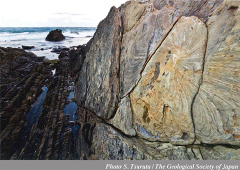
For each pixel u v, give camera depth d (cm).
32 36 4016
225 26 248
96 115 458
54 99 727
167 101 308
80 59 944
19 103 702
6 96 724
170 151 298
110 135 371
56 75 1091
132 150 323
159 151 307
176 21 316
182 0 322
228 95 242
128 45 396
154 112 325
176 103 297
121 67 406
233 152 244
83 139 452
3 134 507
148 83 338
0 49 1231
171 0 336
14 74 1016
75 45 2691
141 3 389
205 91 266
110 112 404
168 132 309
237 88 233
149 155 304
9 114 611
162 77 318
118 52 421
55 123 563
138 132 346
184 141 291
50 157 427
